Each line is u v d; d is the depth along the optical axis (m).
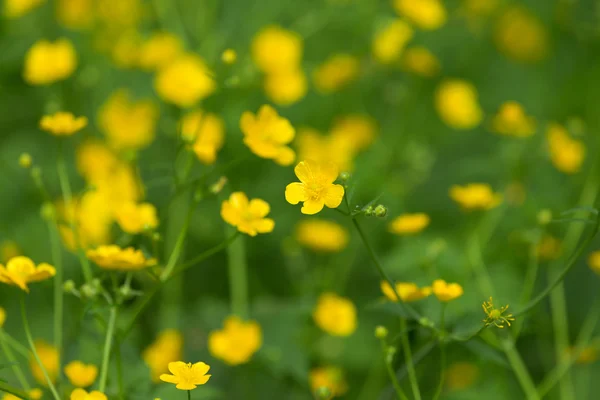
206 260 1.45
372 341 1.38
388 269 1.34
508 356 1.29
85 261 1.20
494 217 1.42
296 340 1.34
